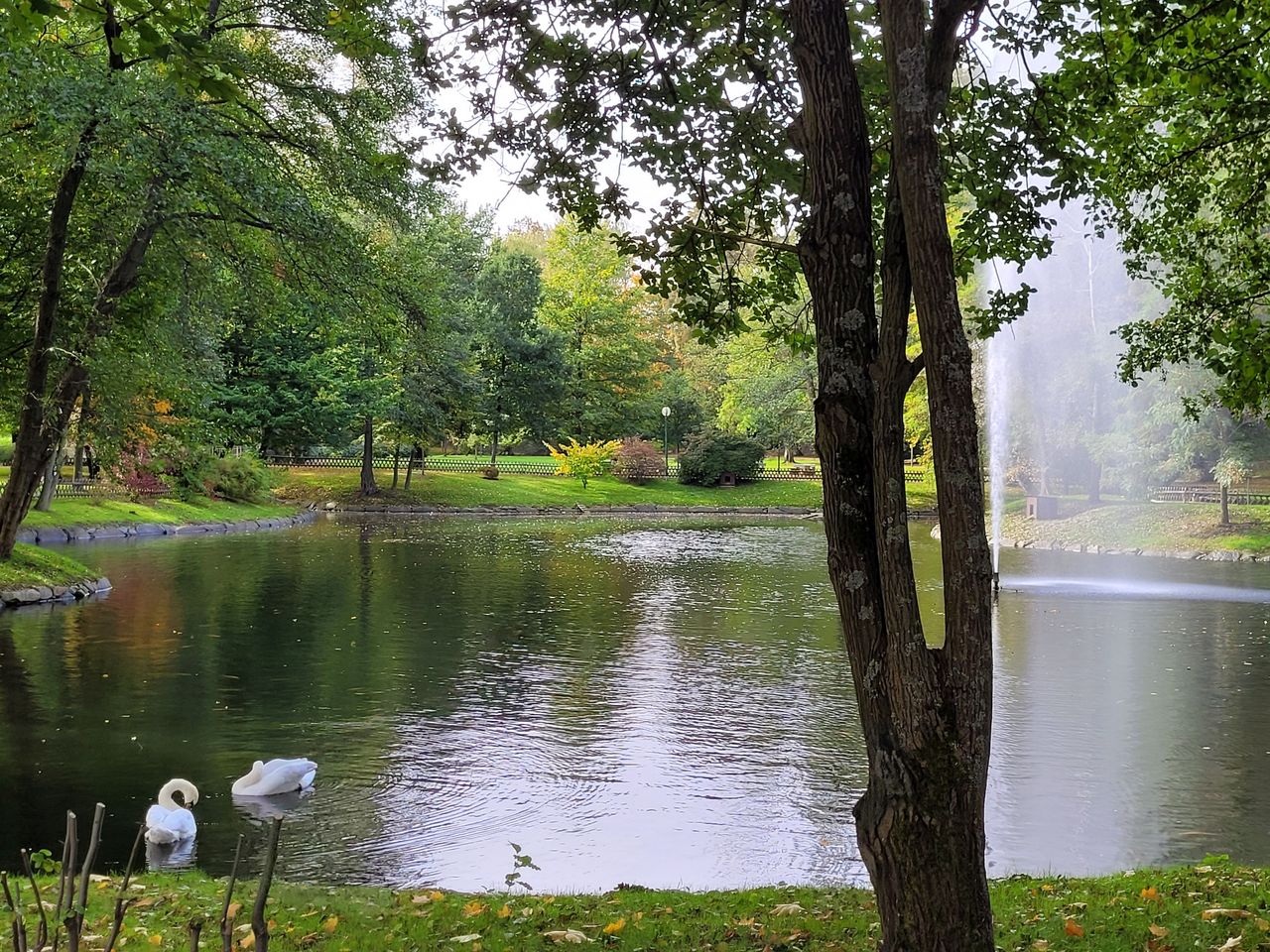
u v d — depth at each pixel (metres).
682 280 7.52
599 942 5.88
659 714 13.32
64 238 17.28
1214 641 18.83
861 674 4.55
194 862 8.53
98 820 3.48
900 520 4.47
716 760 11.45
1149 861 8.72
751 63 7.05
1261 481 45.16
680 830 9.36
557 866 8.52
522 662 16.34
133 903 6.60
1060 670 16.23
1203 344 9.46
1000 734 12.64
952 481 4.34
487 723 12.84
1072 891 7.04
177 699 13.82
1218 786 10.66
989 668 4.38
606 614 21.22
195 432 29.44
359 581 25.70
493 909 6.62
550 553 33.31
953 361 4.34
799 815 9.76
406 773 10.94
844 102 4.72
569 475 63.12
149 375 19.66
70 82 13.64
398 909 6.72
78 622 19.33
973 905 4.28
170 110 14.54
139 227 16.92
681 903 6.87
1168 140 9.34
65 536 33.53
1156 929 5.85
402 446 54.38
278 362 50.47
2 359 20.89
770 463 75.31
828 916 6.51
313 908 6.62
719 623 20.27
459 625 19.72
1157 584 26.78
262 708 13.44
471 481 57.84
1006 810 10.00
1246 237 9.62
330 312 18.83
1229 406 8.85
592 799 10.16
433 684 14.84
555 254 67.12
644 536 41.12
